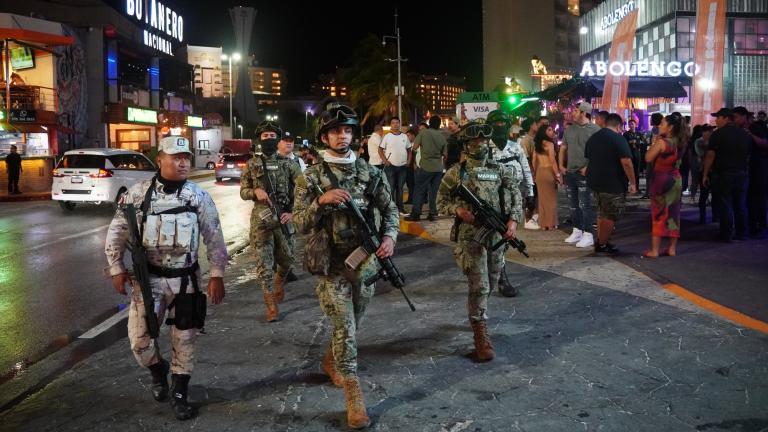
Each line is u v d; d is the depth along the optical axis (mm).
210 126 56156
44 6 38312
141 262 3926
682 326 5344
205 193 4180
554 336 5285
